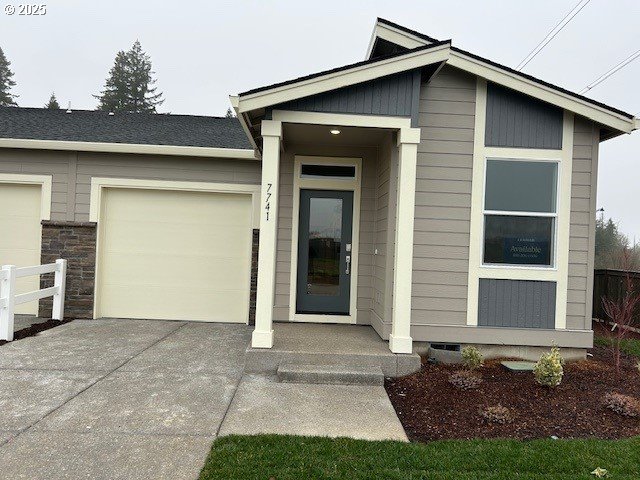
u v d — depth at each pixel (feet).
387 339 17.24
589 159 17.72
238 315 24.04
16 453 9.11
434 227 17.53
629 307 20.63
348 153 21.59
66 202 23.27
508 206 17.72
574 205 17.72
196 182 23.57
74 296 23.18
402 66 15.29
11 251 23.72
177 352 17.29
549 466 9.04
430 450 9.64
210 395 12.78
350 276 21.57
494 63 16.94
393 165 17.52
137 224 23.95
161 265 24.00
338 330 19.43
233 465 8.74
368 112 15.76
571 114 17.70
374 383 14.17
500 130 17.69
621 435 10.80
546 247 17.72
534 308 17.53
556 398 13.12
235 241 24.13
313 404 12.39
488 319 17.49
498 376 15.21
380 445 9.84
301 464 8.87
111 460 8.93
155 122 29.53
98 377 14.01
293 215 21.53
